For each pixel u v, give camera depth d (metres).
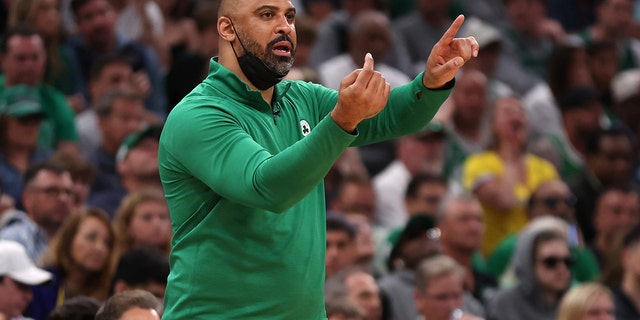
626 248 23.39
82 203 23.19
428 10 35.00
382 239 24.94
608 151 29.47
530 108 32.75
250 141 10.57
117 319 13.68
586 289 21.33
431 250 22.64
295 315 11.23
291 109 11.79
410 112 11.98
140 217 20.84
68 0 32.41
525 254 23.22
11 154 24.69
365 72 10.04
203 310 11.17
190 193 11.16
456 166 29.30
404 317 21.81
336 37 33.88
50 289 19.73
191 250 11.22
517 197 28.39
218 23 11.43
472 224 24.25
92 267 19.98
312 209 11.40
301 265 11.19
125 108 25.80
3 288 18.17
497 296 23.39
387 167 30.05
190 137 10.73
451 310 21.08
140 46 30.33
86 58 29.81
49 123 26.42
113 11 31.19
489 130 29.95
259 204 10.27
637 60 38.12
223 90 11.23
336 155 10.16
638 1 41.66
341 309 18.48
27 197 22.09
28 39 26.38
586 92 32.03
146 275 18.20
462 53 11.48
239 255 11.05
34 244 21.48
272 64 11.23
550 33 37.28
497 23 36.84
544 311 23.19
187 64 28.72
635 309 23.17
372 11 33.78
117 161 25.22
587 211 29.25
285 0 11.34
